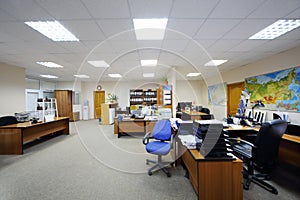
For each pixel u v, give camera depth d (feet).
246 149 8.05
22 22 7.55
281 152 9.65
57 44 10.54
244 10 6.70
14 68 16.85
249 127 10.37
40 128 14.06
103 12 6.79
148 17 7.28
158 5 6.32
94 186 7.45
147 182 7.81
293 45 10.83
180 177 8.29
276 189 7.10
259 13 6.93
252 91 15.78
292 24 8.04
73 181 7.89
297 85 10.96
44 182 7.79
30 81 25.54
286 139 8.05
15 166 9.59
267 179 7.89
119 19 7.43
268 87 13.60
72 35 9.30
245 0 6.02
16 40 9.76
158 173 8.73
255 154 6.81
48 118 15.70
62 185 7.54
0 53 12.37
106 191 7.06
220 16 7.18
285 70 11.92
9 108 16.17
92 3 6.14
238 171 5.94
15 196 6.70
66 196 6.70
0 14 6.80
